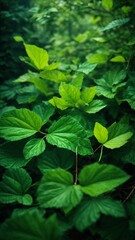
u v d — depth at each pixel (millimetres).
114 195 429
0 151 435
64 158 411
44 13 678
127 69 559
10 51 809
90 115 476
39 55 509
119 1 607
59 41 1078
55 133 408
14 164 413
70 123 411
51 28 1152
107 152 464
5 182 379
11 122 415
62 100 456
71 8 756
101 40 670
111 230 333
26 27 930
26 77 562
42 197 316
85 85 630
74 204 303
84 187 322
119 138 405
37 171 456
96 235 374
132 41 542
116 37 724
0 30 826
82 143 398
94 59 582
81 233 375
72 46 911
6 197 364
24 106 639
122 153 443
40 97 614
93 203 329
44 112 482
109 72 539
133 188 409
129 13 628
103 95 490
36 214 290
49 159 409
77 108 479
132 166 490
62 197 313
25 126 417
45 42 1021
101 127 389
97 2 721
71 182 333
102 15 780
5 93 674
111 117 557
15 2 879
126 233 330
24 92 629
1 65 808
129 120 515
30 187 412
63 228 318
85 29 1400
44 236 276
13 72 839
